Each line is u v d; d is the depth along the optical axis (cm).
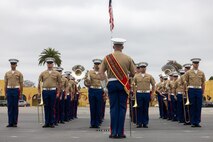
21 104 6488
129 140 1024
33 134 1204
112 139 1049
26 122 1841
